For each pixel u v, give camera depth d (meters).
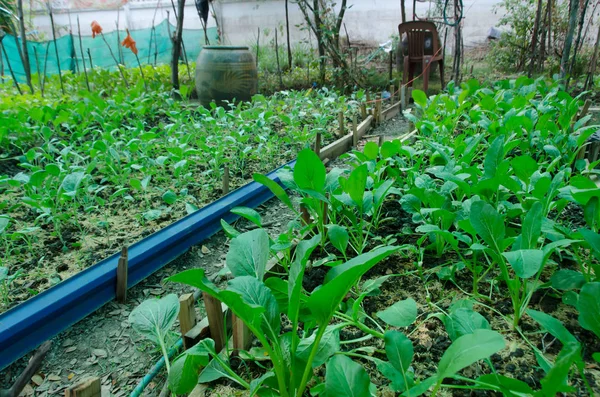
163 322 1.33
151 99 6.42
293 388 1.17
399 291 1.83
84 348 1.75
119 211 2.99
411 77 7.61
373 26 9.84
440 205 1.96
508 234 1.89
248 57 7.21
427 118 4.29
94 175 3.74
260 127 4.57
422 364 1.42
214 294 0.99
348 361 1.02
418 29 7.20
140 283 2.19
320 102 6.57
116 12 13.44
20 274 2.14
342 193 2.16
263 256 1.37
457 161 2.67
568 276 1.52
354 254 2.14
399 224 2.42
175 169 3.27
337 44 8.52
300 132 4.62
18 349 1.67
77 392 1.08
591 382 1.29
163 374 1.56
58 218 2.61
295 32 10.91
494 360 1.40
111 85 8.24
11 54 9.26
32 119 5.02
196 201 3.12
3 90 7.61
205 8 9.15
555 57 8.10
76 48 10.83
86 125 4.88
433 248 2.10
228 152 4.32
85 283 1.92
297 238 2.21
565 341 1.03
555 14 7.98
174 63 7.99
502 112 4.37
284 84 8.93
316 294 1.00
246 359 1.48
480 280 1.86
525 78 5.60
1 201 3.18
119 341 1.79
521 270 1.26
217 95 7.14
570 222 2.36
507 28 8.73
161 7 12.21
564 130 3.52
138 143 3.95
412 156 2.68
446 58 9.17
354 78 8.37
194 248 2.53
